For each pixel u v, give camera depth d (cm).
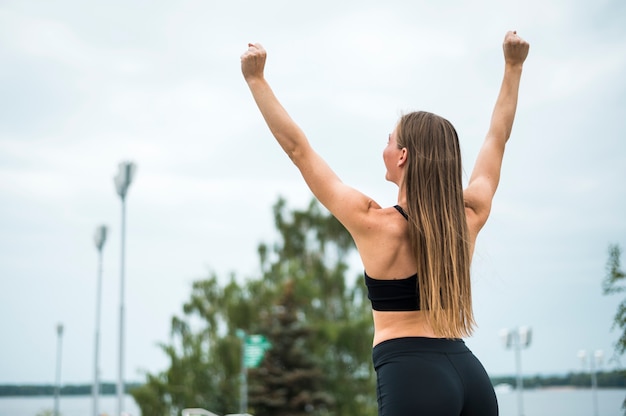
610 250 943
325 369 5181
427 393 247
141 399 4941
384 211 271
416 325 261
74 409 13712
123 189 2098
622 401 926
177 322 5172
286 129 277
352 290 5412
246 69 288
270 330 5075
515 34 346
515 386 4775
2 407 13912
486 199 308
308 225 5647
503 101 340
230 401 4950
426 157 273
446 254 264
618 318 918
